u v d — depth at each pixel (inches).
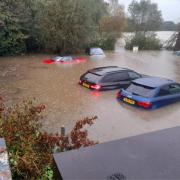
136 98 493.0
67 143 241.8
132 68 952.3
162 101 494.6
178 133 133.6
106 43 1440.7
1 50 1056.2
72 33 1117.1
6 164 140.3
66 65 932.6
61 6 1075.3
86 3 1147.9
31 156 198.7
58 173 107.0
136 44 1573.6
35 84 664.4
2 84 660.1
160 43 1647.4
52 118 451.2
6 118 247.3
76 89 621.3
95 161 110.9
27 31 1123.3
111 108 500.7
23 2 1076.5
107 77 605.3
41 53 1170.6
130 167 105.9
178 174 101.1
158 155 113.7
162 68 978.1
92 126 421.4
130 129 414.6
